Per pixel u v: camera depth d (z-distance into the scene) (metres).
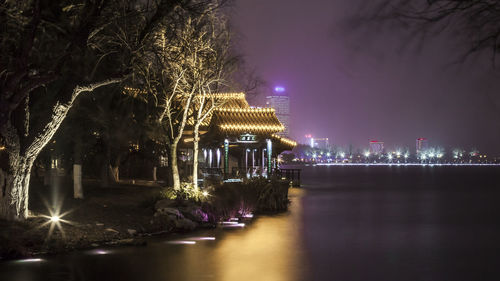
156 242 18.14
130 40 18.55
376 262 15.18
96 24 16.62
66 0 15.99
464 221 27.28
